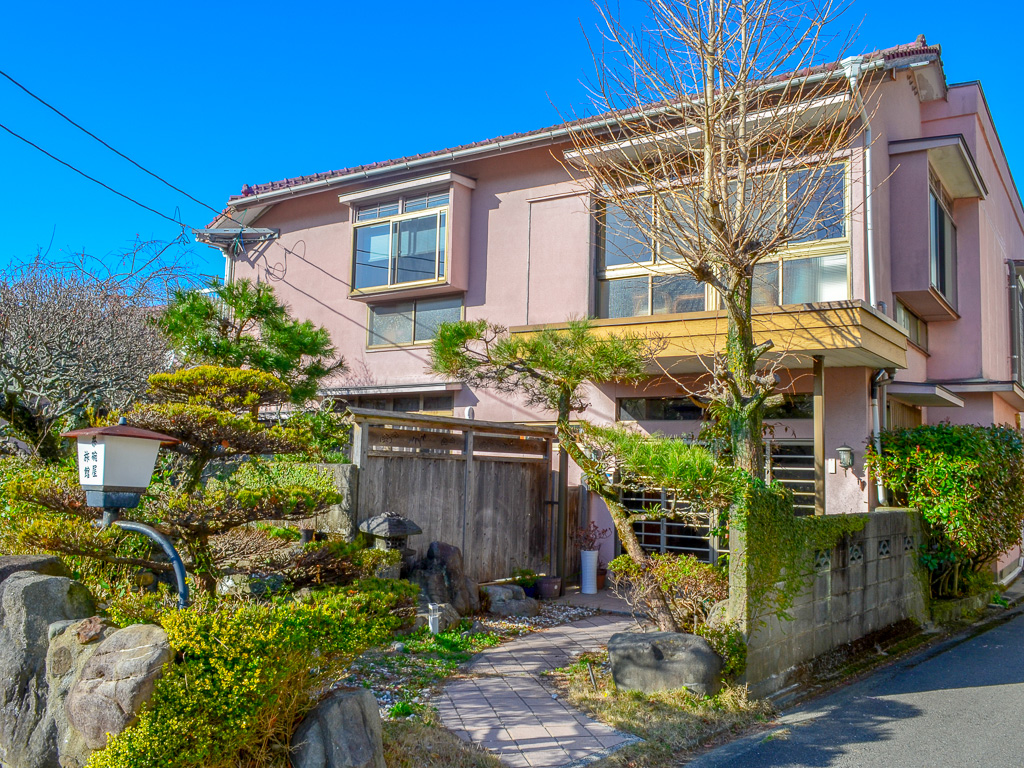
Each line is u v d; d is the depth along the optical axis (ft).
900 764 17.20
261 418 42.83
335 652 14.24
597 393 40.88
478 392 45.06
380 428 28.73
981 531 34.24
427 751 15.83
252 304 36.86
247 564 20.07
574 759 16.29
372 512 27.91
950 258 45.09
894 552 30.73
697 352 32.58
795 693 22.40
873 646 28.04
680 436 36.65
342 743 13.43
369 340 50.34
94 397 32.24
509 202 45.14
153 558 22.30
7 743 14.21
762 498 21.94
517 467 35.22
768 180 27.14
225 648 12.60
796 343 30.86
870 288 34.01
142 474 14.94
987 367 46.80
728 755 17.58
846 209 32.32
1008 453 37.22
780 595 22.43
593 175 28.84
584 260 41.75
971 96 45.52
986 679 24.71
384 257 48.57
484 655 24.23
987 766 17.15
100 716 12.05
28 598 14.85
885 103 38.22
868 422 35.32
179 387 22.12
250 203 53.93
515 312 44.06
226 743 12.35
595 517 40.19
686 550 37.78
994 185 52.60
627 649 20.77
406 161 47.55
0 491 20.33
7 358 29.66
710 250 23.70
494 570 33.37
